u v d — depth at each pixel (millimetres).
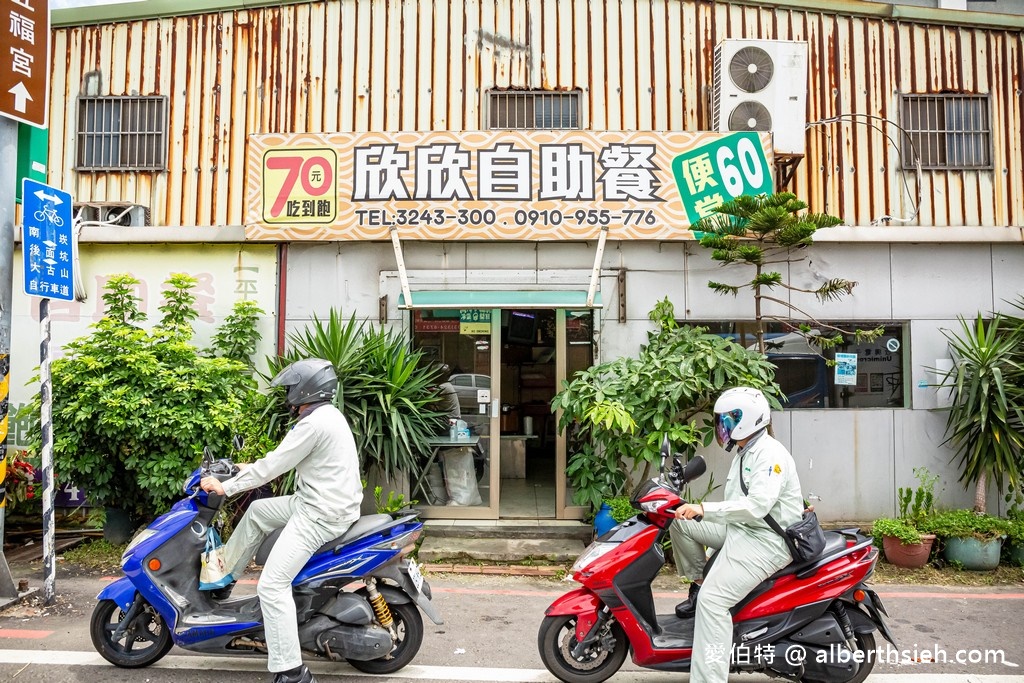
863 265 7293
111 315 6859
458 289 7168
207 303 7336
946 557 6148
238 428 6094
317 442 3594
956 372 6910
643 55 7715
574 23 7742
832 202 7676
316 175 6977
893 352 7348
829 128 7734
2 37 5074
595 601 3713
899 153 7754
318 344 6441
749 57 7312
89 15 7867
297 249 7297
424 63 7719
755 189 6969
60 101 7918
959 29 7875
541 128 7703
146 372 5941
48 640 4328
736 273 7250
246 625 3680
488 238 6922
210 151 7797
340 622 3697
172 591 3768
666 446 3832
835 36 7801
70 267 5234
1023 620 4945
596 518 6207
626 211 6918
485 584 5688
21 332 7418
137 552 3727
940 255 7324
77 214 7703
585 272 7188
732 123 7289
